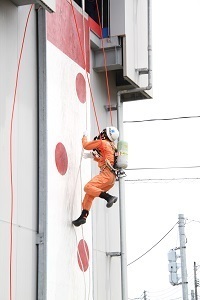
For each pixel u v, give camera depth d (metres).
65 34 11.95
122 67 13.56
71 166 11.58
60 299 10.74
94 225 12.92
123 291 13.29
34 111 10.91
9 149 10.13
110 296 13.26
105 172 11.52
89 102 12.66
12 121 10.28
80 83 12.36
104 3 14.04
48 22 11.32
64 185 11.26
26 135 10.62
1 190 9.87
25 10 10.98
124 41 13.62
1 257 9.70
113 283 13.45
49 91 11.09
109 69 13.68
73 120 11.87
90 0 14.23
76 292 11.31
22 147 10.48
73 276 11.25
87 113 12.51
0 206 9.80
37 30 11.23
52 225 10.73
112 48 13.60
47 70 11.08
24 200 10.38
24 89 10.70
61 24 11.83
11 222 9.99
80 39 12.58
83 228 11.84
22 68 10.72
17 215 10.16
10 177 10.09
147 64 14.59
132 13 14.07
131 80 13.73
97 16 14.09
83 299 11.55
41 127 10.88
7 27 10.41
